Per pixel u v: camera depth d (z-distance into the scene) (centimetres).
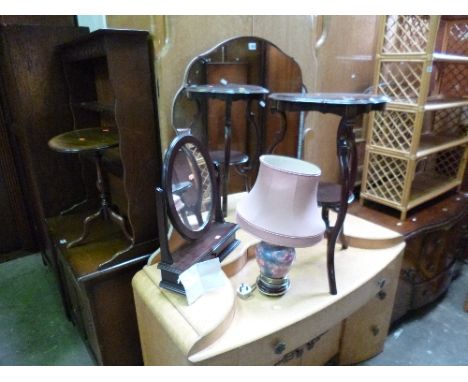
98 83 151
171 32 107
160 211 93
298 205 90
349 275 116
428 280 170
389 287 137
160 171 120
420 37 143
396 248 132
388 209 177
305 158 162
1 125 205
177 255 103
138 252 124
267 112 142
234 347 87
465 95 185
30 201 207
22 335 167
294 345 100
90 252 130
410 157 154
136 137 111
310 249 132
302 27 138
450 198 192
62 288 165
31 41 141
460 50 183
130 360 137
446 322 175
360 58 167
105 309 124
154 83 110
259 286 108
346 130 90
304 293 108
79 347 160
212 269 102
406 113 155
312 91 152
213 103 124
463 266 218
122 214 150
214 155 132
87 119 157
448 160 200
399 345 160
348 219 145
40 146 156
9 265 223
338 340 141
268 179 92
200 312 93
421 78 143
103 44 100
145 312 107
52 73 149
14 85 146
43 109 152
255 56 129
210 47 116
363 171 178
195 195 112
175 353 91
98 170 133
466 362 151
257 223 92
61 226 154
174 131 115
